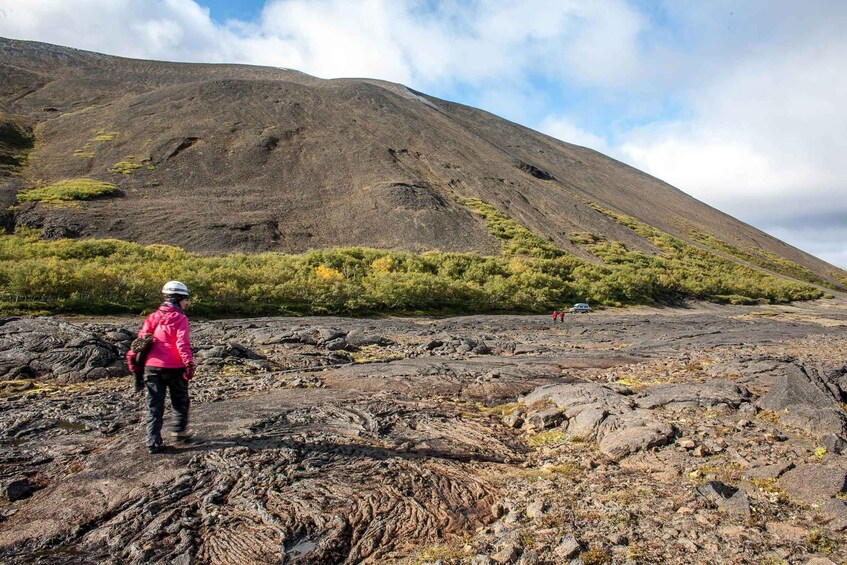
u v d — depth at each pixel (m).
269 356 13.73
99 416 7.29
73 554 3.79
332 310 38.25
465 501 4.70
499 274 58.47
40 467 5.35
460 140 126.56
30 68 144.12
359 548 3.91
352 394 8.88
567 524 4.13
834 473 4.55
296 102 121.31
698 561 3.51
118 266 37.50
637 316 48.00
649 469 5.26
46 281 30.25
